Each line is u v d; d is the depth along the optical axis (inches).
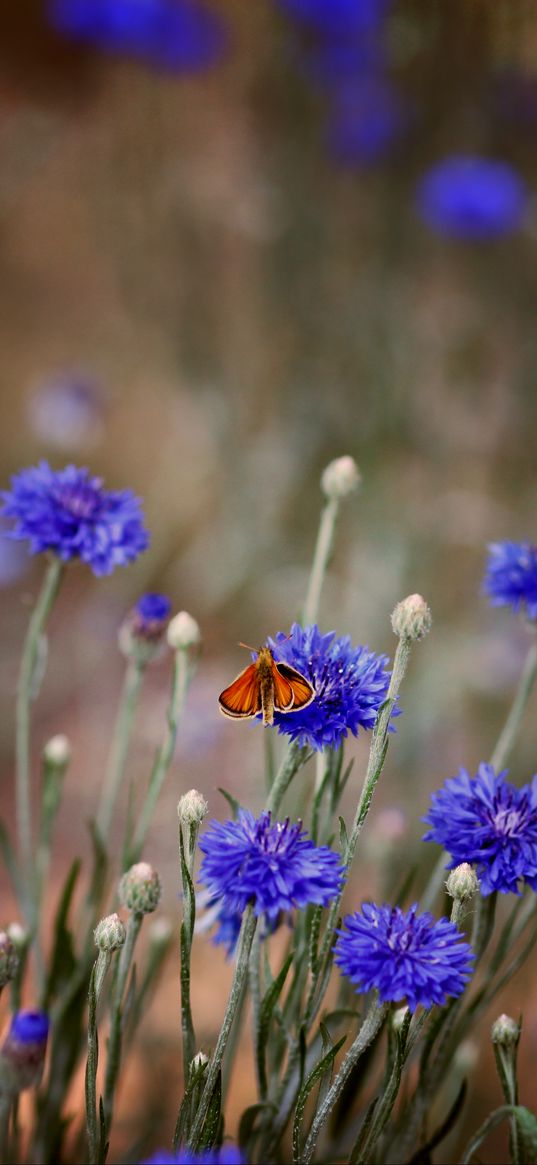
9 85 106.7
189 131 94.7
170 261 90.1
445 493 77.4
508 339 81.4
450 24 84.2
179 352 89.7
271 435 82.3
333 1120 42.9
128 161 94.3
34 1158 43.7
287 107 89.3
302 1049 39.0
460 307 81.8
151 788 43.2
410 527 74.5
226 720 73.9
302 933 40.6
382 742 38.1
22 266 114.7
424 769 66.1
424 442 79.1
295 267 86.5
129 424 103.8
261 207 85.9
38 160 103.1
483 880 39.2
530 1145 38.6
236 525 81.5
